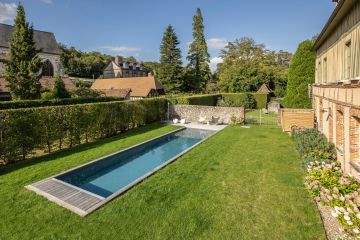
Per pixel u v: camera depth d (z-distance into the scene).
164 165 10.79
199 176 9.42
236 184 8.55
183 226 6.08
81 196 7.78
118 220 6.40
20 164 11.04
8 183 8.81
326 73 12.99
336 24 9.94
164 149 17.39
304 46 19.86
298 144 11.72
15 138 11.33
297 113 17.55
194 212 6.73
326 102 12.27
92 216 6.61
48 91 32.88
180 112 27.52
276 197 7.49
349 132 7.79
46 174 9.76
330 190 6.35
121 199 7.58
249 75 49.38
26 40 30.39
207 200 7.41
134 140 16.44
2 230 5.98
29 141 12.00
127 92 40.53
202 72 62.88
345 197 5.86
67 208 7.04
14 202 7.38
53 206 7.15
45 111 12.84
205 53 62.25
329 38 11.90
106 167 12.23
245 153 12.52
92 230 5.98
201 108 26.39
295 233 5.71
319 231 5.75
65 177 9.88
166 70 53.56
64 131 14.02
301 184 8.39
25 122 11.79
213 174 9.61
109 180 11.45
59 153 12.95
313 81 19.64
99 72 100.69
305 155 9.99
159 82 50.88
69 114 14.32
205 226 6.07
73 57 96.12
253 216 6.47
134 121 21.55
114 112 18.53
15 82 29.02
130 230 5.96
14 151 11.31
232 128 20.97
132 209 6.95
